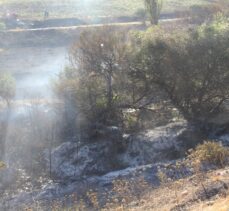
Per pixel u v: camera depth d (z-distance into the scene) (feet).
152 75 73.92
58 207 51.34
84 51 74.28
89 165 66.28
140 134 70.49
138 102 76.13
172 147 66.39
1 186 62.85
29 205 54.24
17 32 163.32
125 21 185.06
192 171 48.67
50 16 194.39
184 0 220.02
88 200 52.70
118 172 60.75
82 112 73.97
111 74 74.33
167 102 75.82
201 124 69.97
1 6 215.92
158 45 72.49
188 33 74.28
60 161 67.62
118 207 43.62
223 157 48.67
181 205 38.32
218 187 39.32
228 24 77.41
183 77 73.05
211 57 71.56
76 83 74.64
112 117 74.59
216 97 74.74
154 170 55.67
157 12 158.81
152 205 41.68
